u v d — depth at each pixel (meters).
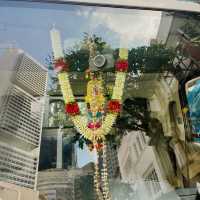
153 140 1.78
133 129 1.75
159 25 1.39
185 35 1.44
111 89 1.65
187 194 1.60
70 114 1.58
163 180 1.66
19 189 1.27
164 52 1.54
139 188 1.59
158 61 1.59
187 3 1.33
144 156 1.70
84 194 1.47
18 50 1.37
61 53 1.45
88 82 1.59
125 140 1.70
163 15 1.34
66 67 1.51
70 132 1.58
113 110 1.64
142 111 1.80
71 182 1.46
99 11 1.29
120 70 1.58
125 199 1.53
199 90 1.69
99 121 1.64
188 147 1.73
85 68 1.53
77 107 1.59
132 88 1.70
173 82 1.70
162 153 1.76
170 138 1.79
